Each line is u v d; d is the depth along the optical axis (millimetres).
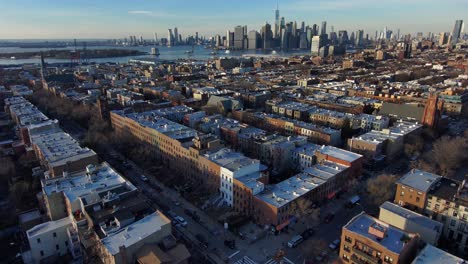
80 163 129375
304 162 156250
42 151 142250
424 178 121438
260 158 171375
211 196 135250
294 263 97812
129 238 86188
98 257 87125
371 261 82625
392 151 172500
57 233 99562
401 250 78625
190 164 149750
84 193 106125
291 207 114188
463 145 172500
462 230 102500
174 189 144500
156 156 177500
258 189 118875
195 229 115188
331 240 109000
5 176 147375
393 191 130250
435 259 78000
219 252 102938
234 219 118250
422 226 93812
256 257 100500
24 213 119188
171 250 87250
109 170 124750
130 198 105500
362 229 88812
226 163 133500
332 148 160625
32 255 96875
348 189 142500
